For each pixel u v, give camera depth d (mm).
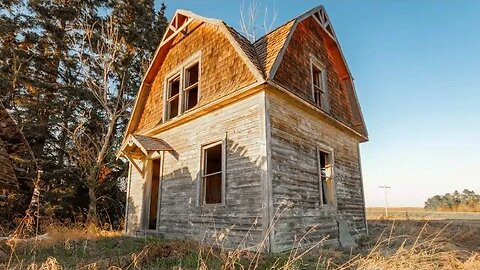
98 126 17250
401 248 5152
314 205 8328
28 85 15555
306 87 9266
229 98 8125
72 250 7094
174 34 11586
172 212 9508
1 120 7453
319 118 9586
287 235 7020
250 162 7434
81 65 17219
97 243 8305
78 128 15438
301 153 8352
